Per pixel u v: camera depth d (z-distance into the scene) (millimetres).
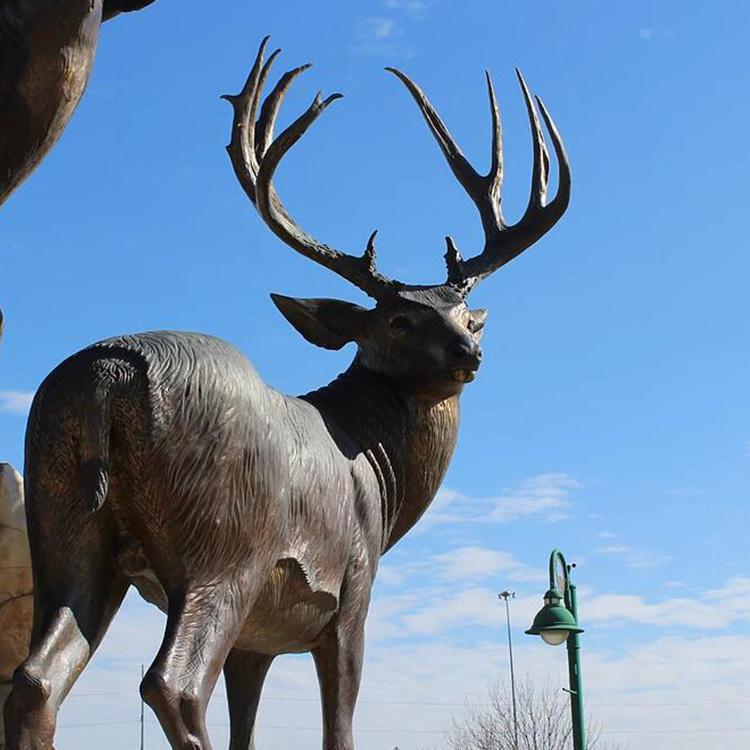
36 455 5969
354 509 7113
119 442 5941
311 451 6742
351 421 7449
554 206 8516
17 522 7785
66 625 5836
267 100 8422
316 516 6691
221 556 6082
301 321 7969
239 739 7441
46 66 6281
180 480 5980
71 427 5906
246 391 6242
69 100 6406
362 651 7113
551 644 13625
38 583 5969
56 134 6473
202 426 6043
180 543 6012
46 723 5629
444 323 7633
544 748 32031
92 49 6422
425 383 7590
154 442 5938
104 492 5781
